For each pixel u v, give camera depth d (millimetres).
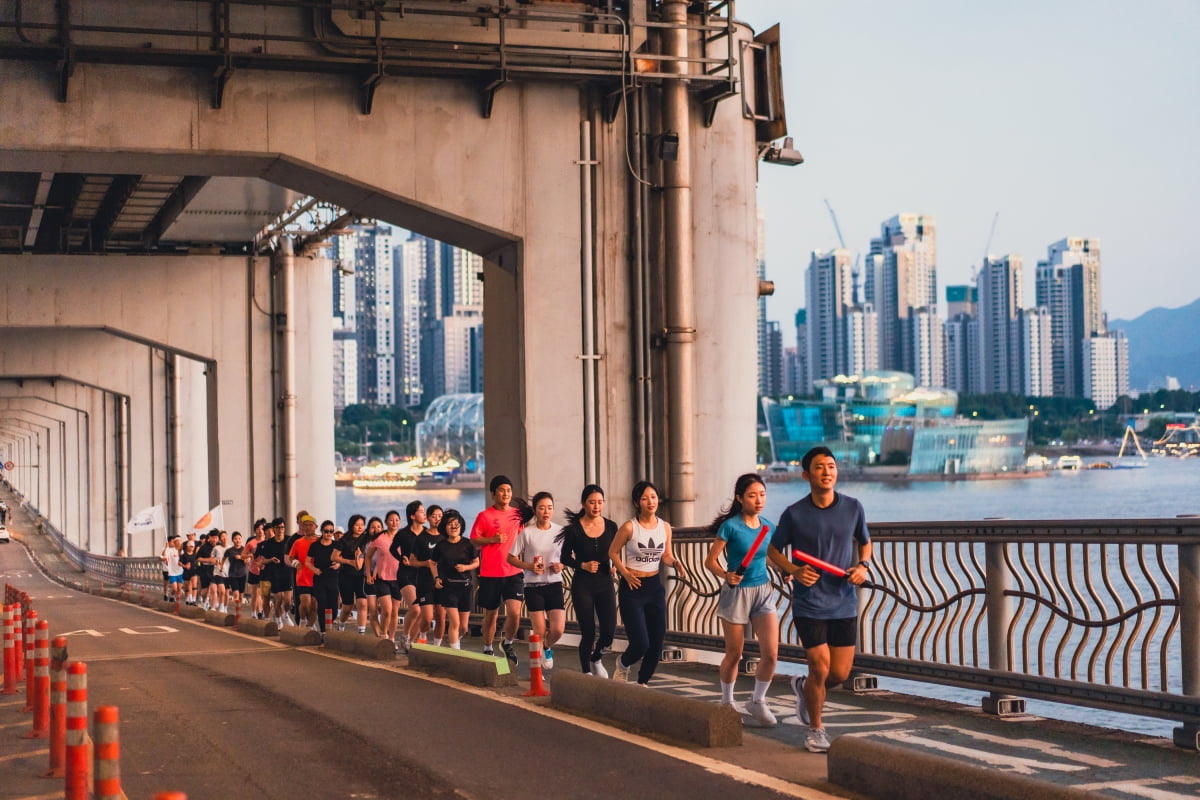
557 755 9500
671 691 13812
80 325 41875
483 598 16250
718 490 24000
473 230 23109
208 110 21016
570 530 13414
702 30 23984
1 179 36969
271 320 43656
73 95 20469
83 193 38156
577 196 23312
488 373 24984
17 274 41406
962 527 11656
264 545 28031
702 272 24062
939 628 12031
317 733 10781
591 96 23500
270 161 21703
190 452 56500
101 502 68312
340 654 18516
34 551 90938
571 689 11773
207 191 36062
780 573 14969
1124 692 9906
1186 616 9477
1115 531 10055
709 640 15992
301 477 43438
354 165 21891
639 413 23719
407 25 21672
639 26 23000
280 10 21391
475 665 14117
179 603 34219
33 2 20312
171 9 20828
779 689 13766
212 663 17297
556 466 23344
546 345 23234
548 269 23188
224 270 43312
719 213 24219
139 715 11984
